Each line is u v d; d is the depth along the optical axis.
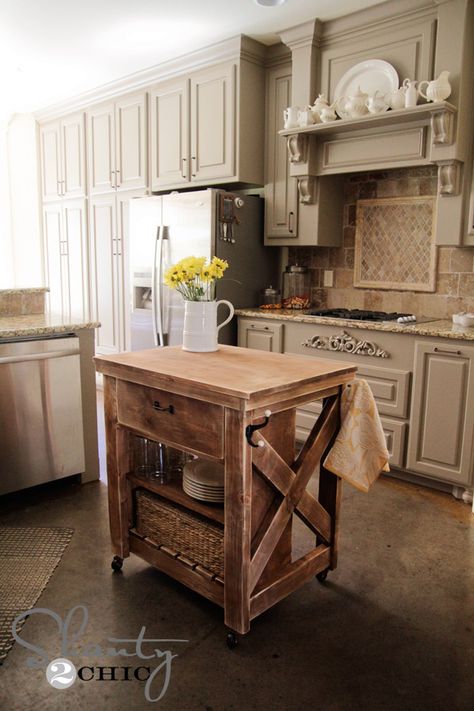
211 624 1.86
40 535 2.43
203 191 3.64
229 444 1.64
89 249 5.16
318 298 4.02
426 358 2.87
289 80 3.70
